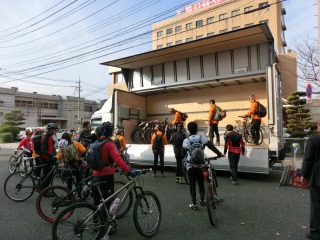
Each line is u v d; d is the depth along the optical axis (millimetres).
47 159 6020
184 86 11852
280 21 37344
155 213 4137
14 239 3930
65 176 5223
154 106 13617
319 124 3885
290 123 17125
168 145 9555
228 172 9477
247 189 6887
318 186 3613
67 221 3355
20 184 5980
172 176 8945
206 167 4805
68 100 56469
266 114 9641
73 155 5324
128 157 8812
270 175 8938
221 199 5633
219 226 4352
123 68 13219
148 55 11297
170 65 12172
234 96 11484
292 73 18438
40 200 4652
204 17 41062
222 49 10680
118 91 11766
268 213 4969
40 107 51531
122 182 4742
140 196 3955
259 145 8797
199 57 11438
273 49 9562
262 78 10391
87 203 3488
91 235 3520
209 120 9523
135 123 12516
